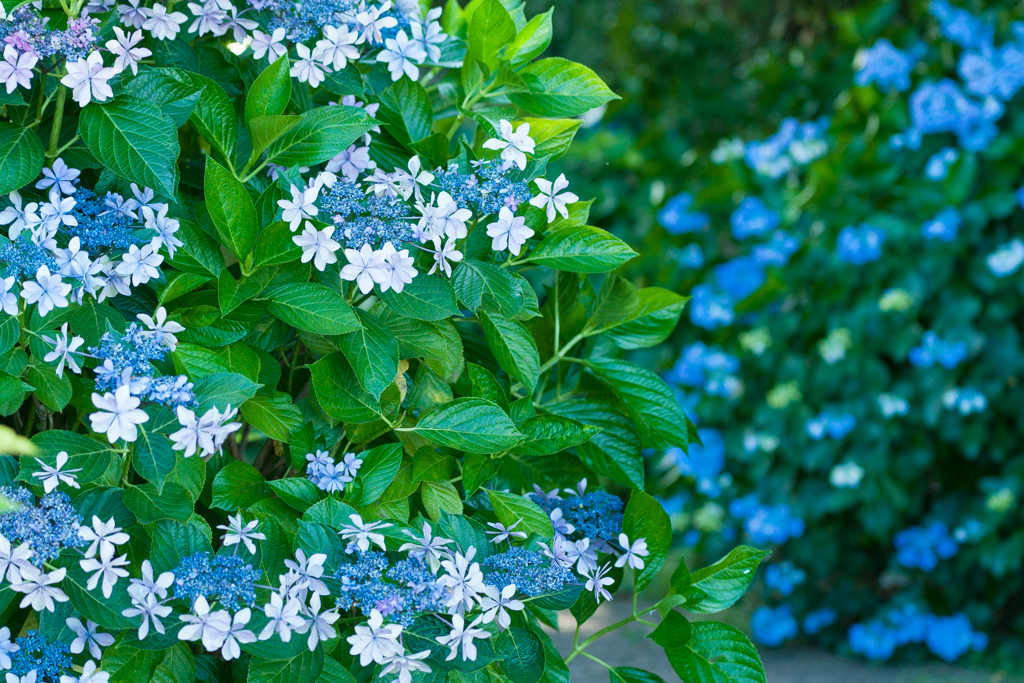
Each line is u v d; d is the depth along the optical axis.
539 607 2.25
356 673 2.15
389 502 2.18
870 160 4.13
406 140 2.31
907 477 3.95
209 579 2.03
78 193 2.16
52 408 2.10
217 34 2.24
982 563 3.82
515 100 2.32
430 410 2.18
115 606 2.05
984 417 3.86
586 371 2.40
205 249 2.15
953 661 3.97
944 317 3.89
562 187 2.20
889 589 4.29
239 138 2.27
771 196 4.41
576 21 7.27
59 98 2.14
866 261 4.01
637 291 2.39
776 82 5.25
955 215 3.82
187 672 2.15
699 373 4.41
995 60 3.85
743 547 2.33
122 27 2.20
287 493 2.13
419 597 2.06
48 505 2.06
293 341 2.29
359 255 2.10
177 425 2.06
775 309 4.31
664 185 5.08
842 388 4.06
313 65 2.22
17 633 2.19
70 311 2.12
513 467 2.30
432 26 2.34
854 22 4.70
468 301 2.16
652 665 3.88
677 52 6.48
